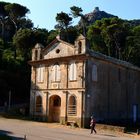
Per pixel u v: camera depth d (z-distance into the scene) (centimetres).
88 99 3944
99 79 4175
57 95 4262
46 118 4344
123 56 7575
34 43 7775
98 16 13088
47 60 4438
